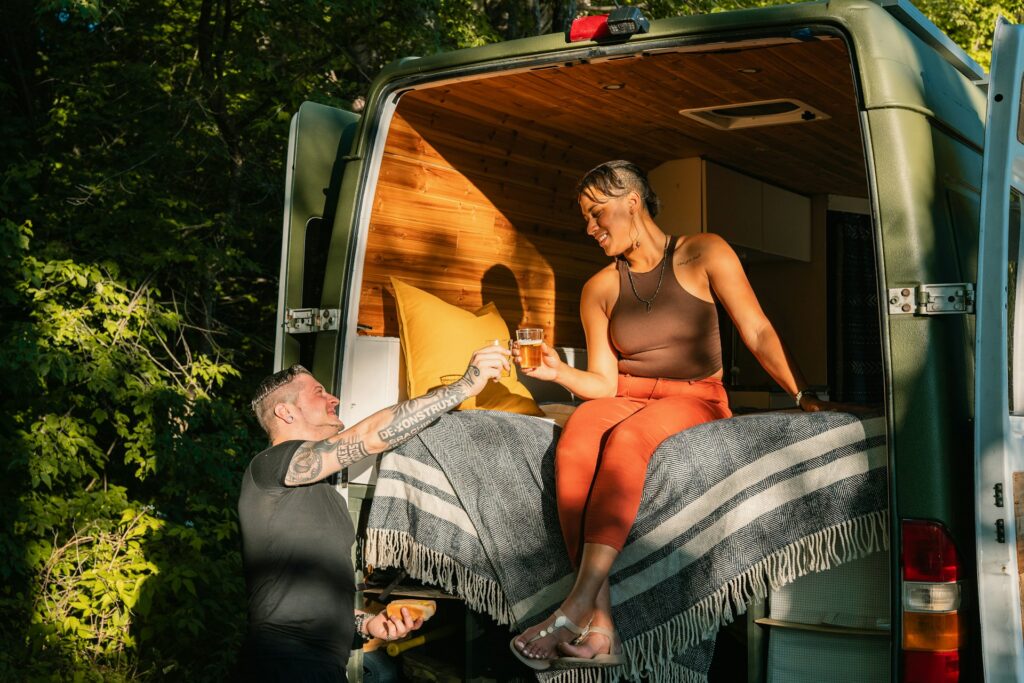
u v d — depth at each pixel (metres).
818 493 2.63
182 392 6.65
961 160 2.80
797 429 2.68
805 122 4.48
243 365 8.38
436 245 4.09
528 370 3.08
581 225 4.86
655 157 5.11
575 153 4.68
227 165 8.09
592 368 3.36
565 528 2.85
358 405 3.41
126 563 5.87
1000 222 2.34
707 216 5.10
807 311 6.03
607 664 2.62
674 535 2.74
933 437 2.40
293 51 7.78
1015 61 2.37
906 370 2.44
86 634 5.60
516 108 4.16
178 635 5.73
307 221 3.49
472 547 3.00
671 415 2.93
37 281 6.14
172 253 6.74
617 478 2.74
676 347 3.20
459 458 3.03
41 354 6.00
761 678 2.75
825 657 2.66
